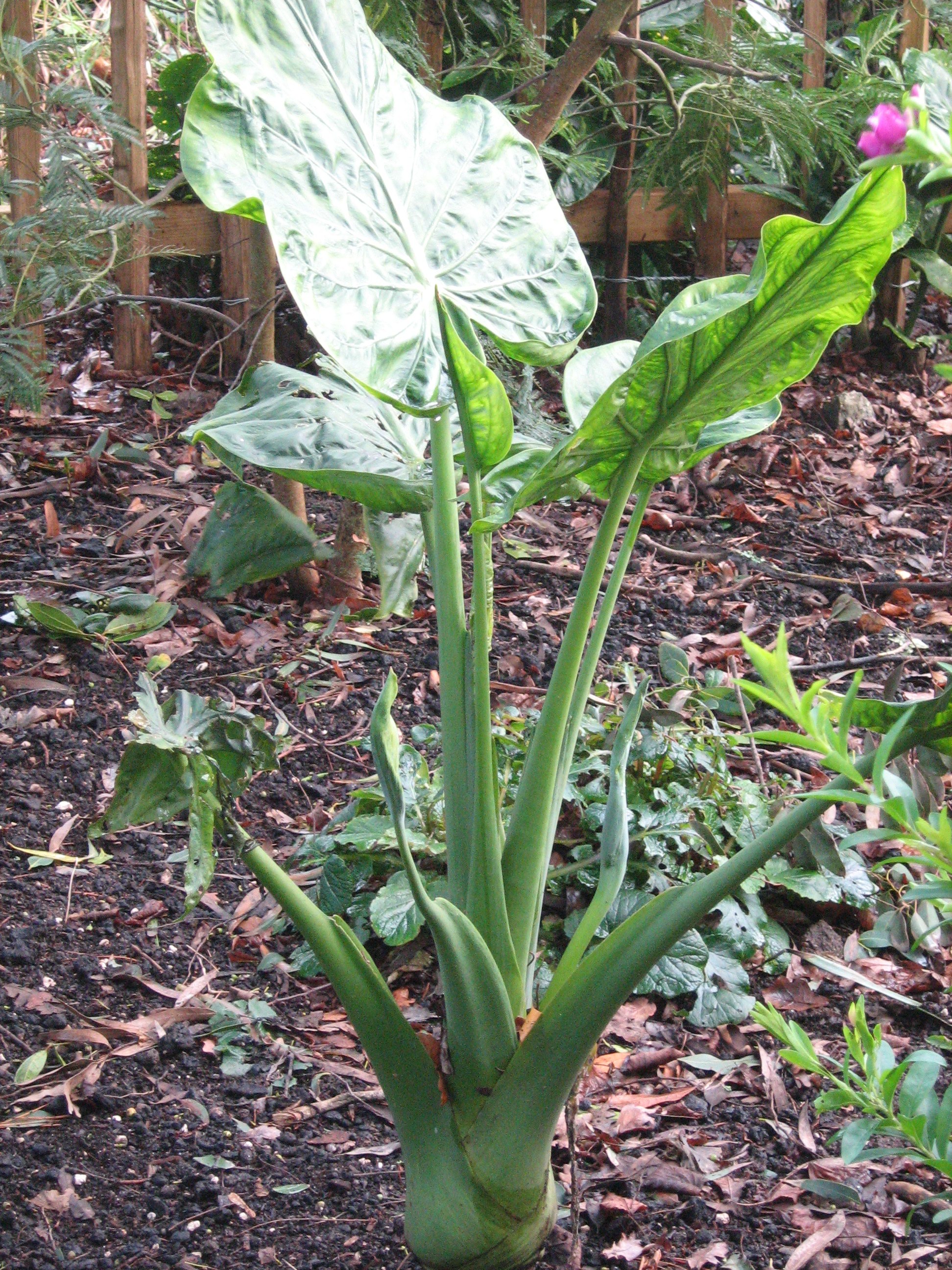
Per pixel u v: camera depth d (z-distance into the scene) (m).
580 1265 2.68
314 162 2.63
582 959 2.56
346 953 2.34
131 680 3.96
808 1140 3.16
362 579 4.33
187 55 4.82
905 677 4.11
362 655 4.10
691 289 2.14
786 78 4.55
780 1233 2.86
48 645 4.02
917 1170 3.04
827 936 3.54
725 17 4.98
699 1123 3.21
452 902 2.57
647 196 5.01
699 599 4.38
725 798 3.58
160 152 4.98
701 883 2.21
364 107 2.84
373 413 3.43
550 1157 2.63
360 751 3.85
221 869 3.61
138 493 4.50
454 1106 2.40
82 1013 3.34
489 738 2.40
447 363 2.41
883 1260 2.78
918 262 5.23
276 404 3.39
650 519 4.65
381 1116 3.19
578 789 3.58
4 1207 2.81
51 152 4.11
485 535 2.41
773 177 5.27
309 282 2.43
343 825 3.59
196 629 4.12
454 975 2.26
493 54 4.74
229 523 4.07
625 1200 2.92
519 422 4.13
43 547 4.30
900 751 2.29
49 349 5.13
